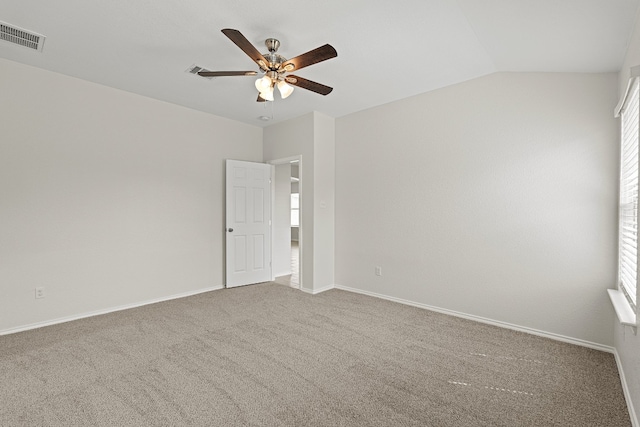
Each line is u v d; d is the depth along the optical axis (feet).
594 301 8.85
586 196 8.96
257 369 7.63
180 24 7.86
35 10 7.30
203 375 7.33
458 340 9.37
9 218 9.86
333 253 15.60
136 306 12.54
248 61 9.84
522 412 6.09
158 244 13.25
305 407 6.19
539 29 7.21
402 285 13.02
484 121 10.77
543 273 9.67
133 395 6.53
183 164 14.06
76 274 11.13
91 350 8.61
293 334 9.76
